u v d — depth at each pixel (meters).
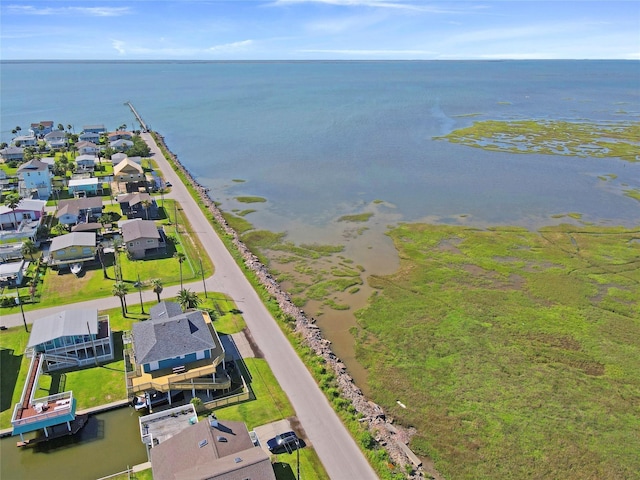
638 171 137.62
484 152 159.38
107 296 69.69
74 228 87.38
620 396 52.06
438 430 47.28
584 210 108.19
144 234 82.50
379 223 100.88
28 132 192.88
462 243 91.12
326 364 55.84
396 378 54.94
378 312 68.38
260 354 57.59
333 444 44.62
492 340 61.88
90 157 133.88
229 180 131.00
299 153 159.88
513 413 49.56
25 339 59.62
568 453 44.66
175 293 70.75
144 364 49.81
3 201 107.56
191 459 37.62
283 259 84.94
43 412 44.94
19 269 73.44
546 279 77.56
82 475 41.31
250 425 46.53
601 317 67.12
